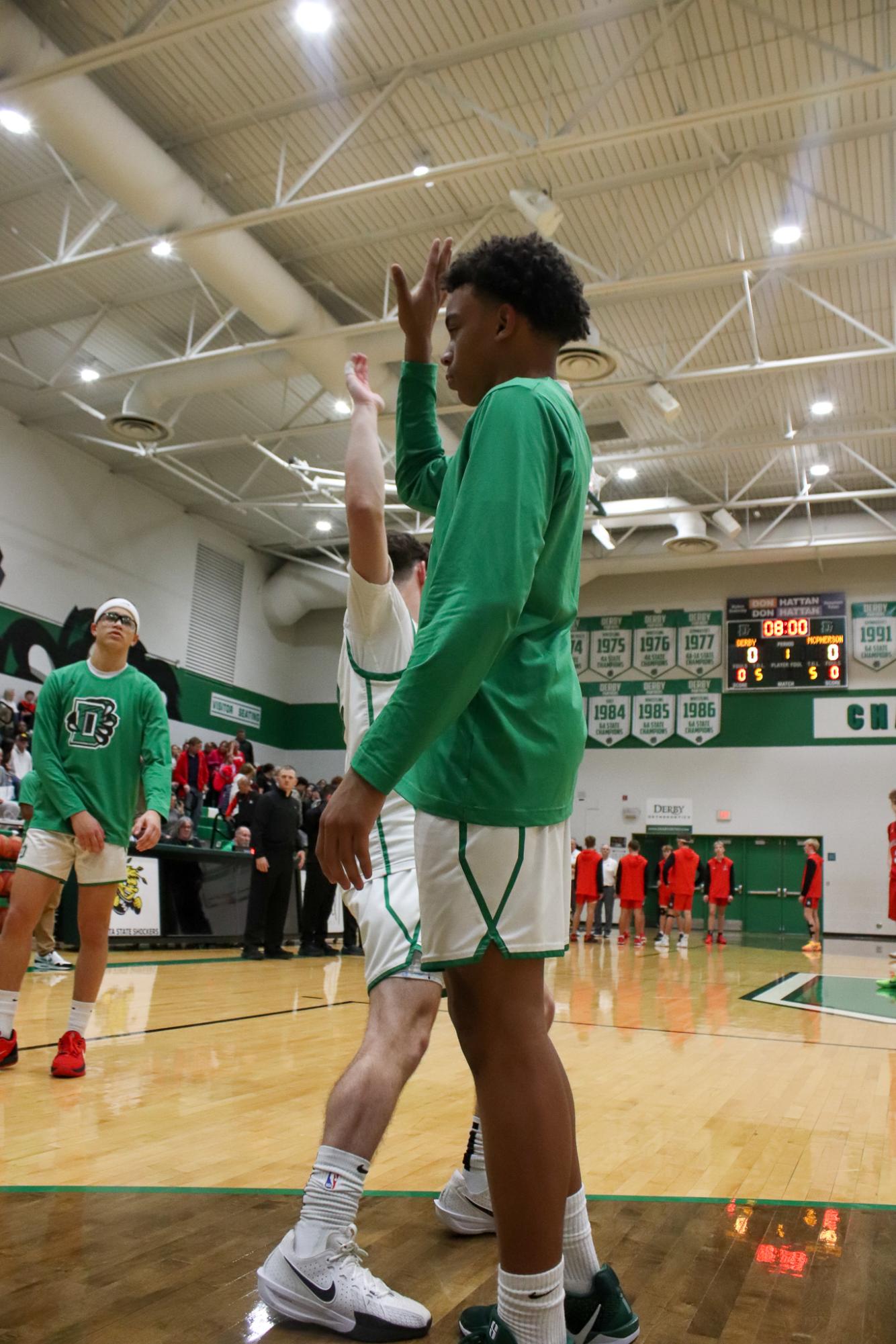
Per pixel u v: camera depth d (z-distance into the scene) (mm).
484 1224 1813
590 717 20703
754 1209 2023
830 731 19188
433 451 1785
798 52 8516
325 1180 1469
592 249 11500
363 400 1910
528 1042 1141
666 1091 3391
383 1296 1399
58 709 3213
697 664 20172
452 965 1133
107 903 3234
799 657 19453
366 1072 1564
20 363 13539
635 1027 5195
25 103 8164
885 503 18703
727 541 19141
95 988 3242
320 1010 5156
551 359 1369
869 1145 2676
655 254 11531
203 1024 4508
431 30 8539
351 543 1833
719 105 9117
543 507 1116
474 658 1015
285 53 8883
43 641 16047
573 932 17547
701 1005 6449
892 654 19000
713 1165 2400
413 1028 1647
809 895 16188
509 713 1165
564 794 1219
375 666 1846
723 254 11453
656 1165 2391
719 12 8109
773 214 10672
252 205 10969
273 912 8578
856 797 18812
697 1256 1727
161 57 9008
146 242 9836
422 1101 3051
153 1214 1854
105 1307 1427
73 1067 3174
